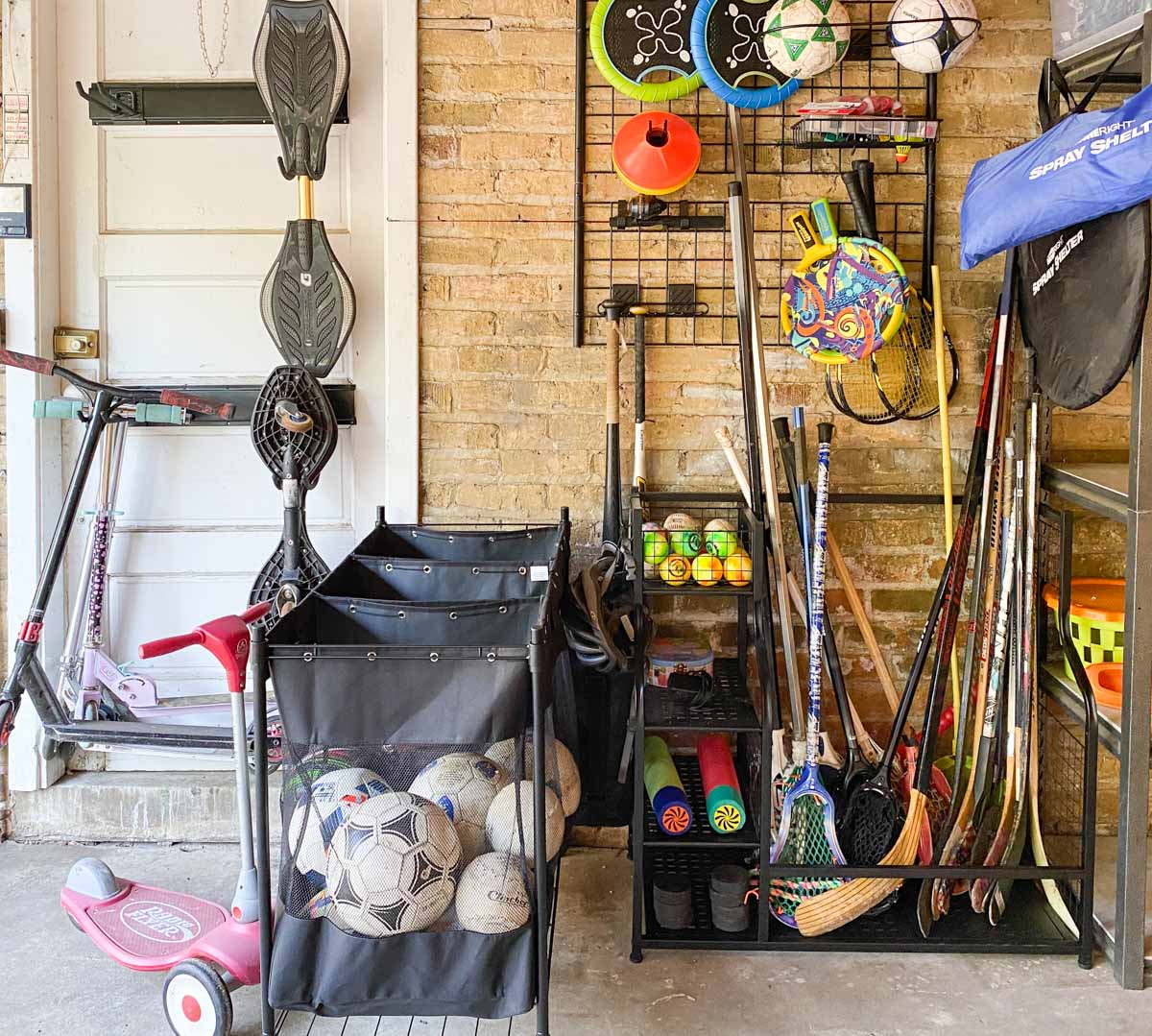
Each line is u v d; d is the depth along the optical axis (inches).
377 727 69.2
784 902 94.4
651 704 96.6
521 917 71.0
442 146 105.8
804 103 104.7
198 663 115.3
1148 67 80.6
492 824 75.4
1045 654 103.8
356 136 109.8
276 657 68.6
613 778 100.3
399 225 105.8
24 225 106.5
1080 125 79.7
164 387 112.4
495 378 108.2
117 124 110.3
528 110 105.5
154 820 111.8
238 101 109.3
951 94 104.3
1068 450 106.8
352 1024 83.7
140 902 89.2
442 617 78.9
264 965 72.6
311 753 71.8
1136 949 88.3
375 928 69.9
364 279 111.0
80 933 96.0
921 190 105.2
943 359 100.7
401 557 99.7
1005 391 99.0
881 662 103.5
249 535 114.3
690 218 104.7
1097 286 84.4
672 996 87.3
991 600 99.6
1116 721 92.1
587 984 88.8
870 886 93.0
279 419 100.3
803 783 93.1
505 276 107.2
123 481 113.1
